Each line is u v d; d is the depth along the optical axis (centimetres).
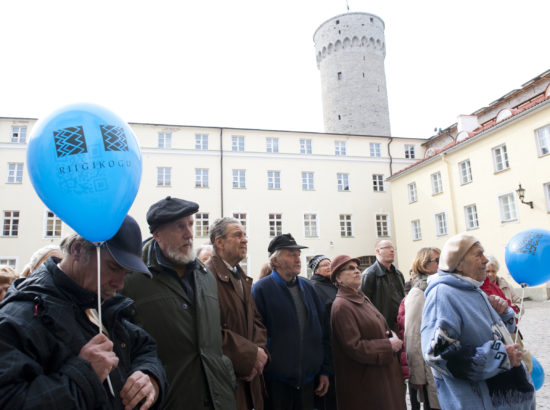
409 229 2802
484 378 254
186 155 2942
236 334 310
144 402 175
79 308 171
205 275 291
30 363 145
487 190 2133
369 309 382
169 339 251
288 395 356
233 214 2938
